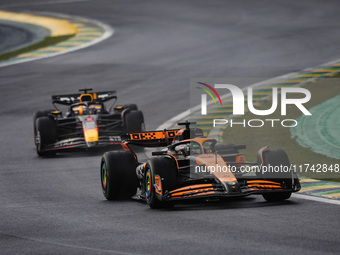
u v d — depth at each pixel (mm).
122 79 103688
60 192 43250
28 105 89750
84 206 37844
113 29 154875
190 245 27031
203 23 156250
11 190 44625
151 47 130375
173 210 35344
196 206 36438
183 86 96062
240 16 163375
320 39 129125
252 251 25750
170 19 163750
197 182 36906
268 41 130250
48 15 184000
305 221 31094
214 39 135375
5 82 106125
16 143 67688
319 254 25109
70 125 65062
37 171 52688
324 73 97750
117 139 60750
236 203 36938
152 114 80000
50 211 36531
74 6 195500
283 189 35531
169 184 35000
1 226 32750
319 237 27844
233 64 110062
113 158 39562
